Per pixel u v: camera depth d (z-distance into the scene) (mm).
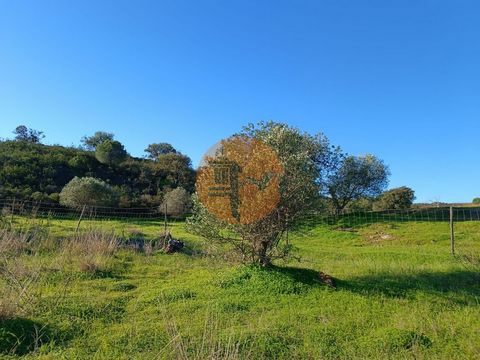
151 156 60031
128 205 31547
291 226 9062
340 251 15055
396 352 5344
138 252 12594
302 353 5289
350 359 5145
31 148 42375
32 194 29203
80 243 11625
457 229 18719
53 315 6391
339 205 28859
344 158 28453
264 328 5945
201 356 4770
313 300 7516
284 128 9156
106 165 43156
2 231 10820
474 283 9375
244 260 9195
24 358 4938
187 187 42188
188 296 7832
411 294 8180
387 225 21516
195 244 14797
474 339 5785
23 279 7754
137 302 7379
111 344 5461
